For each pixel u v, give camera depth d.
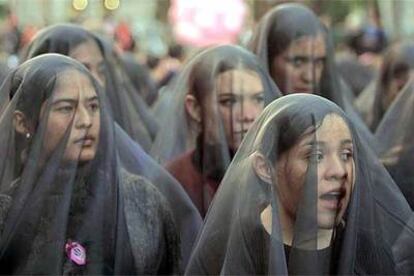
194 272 4.06
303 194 3.82
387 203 4.32
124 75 7.30
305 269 3.81
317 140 3.84
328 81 6.44
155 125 6.98
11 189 4.25
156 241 4.58
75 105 4.32
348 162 3.89
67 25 6.31
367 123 7.52
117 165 4.47
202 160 5.46
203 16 14.23
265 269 3.83
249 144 4.02
